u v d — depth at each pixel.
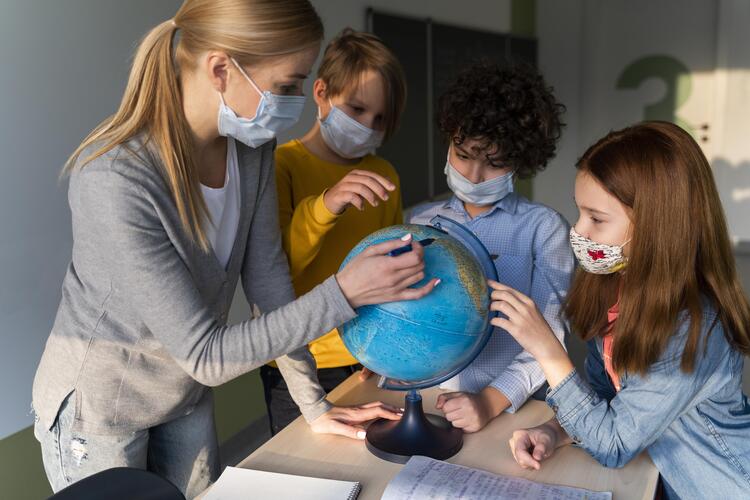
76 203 1.12
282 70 1.12
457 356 1.14
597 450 1.20
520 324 1.19
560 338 1.52
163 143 1.12
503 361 1.53
